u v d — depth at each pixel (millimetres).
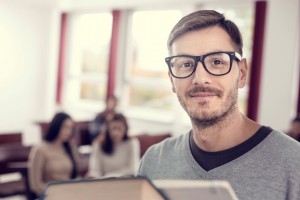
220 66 834
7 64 7027
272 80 5055
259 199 824
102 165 3584
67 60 7758
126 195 650
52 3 7109
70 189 650
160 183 658
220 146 893
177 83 873
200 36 839
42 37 7469
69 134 3396
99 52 7375
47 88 7645
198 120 856
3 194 3674
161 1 6062
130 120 6652
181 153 988
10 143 4301
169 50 915
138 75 6824
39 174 3260
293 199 808
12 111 7164
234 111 868
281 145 853
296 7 4832
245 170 854
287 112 4938
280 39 4973
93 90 7523
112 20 6797
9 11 6980
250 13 5586
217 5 5844
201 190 649
